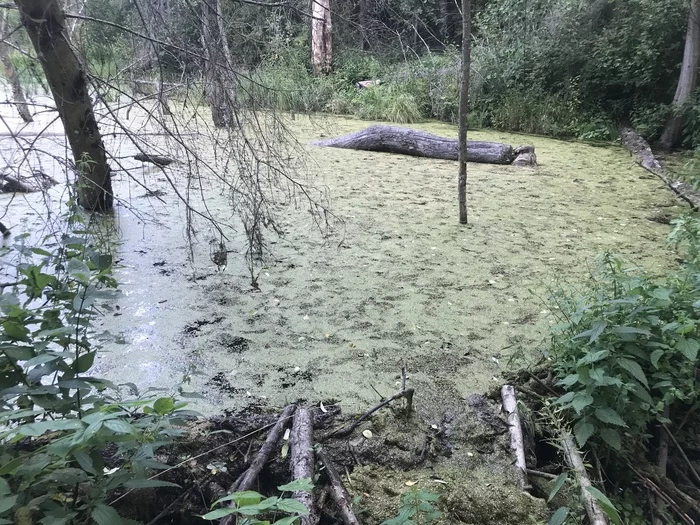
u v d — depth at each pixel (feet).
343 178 20.72
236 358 8.75
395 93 35.73
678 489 7.30
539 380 8.25
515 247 14.06
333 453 6.94
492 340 9.57
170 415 5.43
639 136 31.07
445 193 19.27
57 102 12.75
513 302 10.97
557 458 7.45
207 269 12.04
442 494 6.37
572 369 7.72
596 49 34.68
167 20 10.26
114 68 11.64
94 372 8.11
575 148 30.17
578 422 6.97
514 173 23.15
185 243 13.44
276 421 7.33
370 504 6.20
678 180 21.70
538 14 37.14
